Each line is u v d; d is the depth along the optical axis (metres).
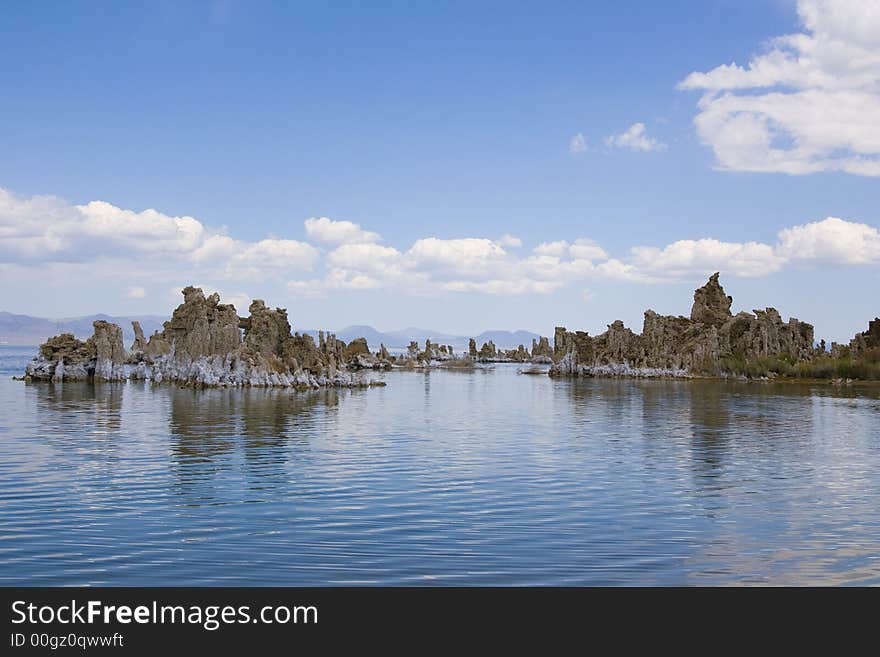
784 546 29.36
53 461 47.72
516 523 32.47
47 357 131.50
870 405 103.00
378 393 126.56
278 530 30.91
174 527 31.27
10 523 31.77
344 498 37.28
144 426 67.38
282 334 139.50
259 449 54.09
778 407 100.06
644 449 57.03
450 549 28.48
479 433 67.81
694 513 34.78
